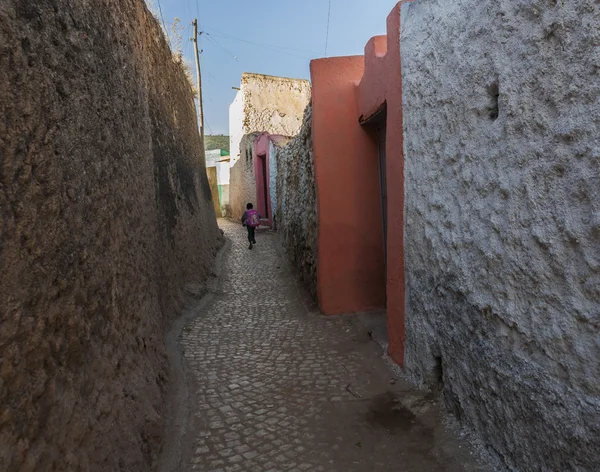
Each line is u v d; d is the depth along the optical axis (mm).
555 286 2109
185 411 3514
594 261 1878
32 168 1729
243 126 19578
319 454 2977
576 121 1937
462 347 3018
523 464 2373
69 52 2211
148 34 6523
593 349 1902
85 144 2328
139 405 2781
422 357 3684
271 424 3377
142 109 4164
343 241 6184
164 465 2799
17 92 1640
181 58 10258
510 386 2473
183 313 6090
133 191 3418
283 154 11531
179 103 8977
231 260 10680
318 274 6289
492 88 2586
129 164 3342
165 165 6672
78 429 1945
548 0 2061
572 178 1975
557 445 2105
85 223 2264
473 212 2822
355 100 6062
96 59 2654
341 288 6215
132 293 3117
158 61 7148
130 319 3018
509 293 2467
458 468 2701
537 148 2193
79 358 2076
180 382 3979
